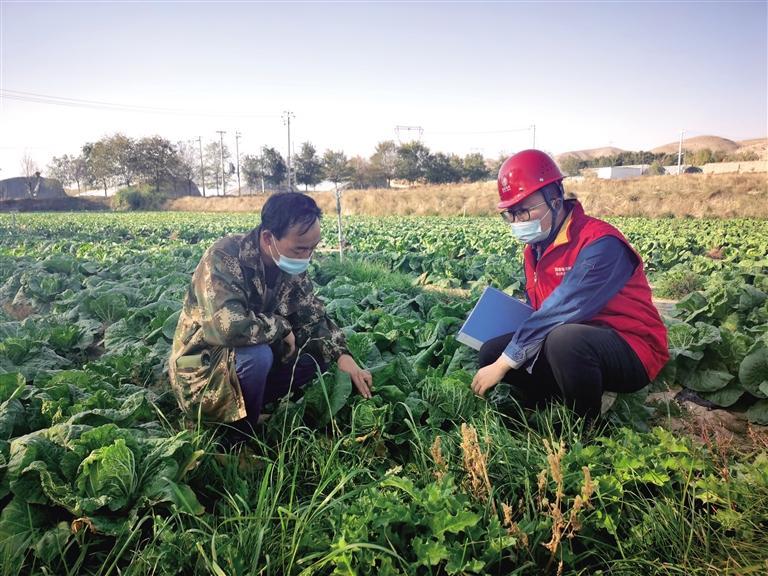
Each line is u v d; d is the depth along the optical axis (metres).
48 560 2.18
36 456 2.38
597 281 3.02
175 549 2.17
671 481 2.58
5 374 3.29
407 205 46.12
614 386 3.27
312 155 91.69
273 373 3.43
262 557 2.22
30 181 81.81
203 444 2.92
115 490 2.37
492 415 3.22
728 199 33.38
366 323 5.70
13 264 10.82
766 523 2.38
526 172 3.08
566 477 2.50
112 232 23.78
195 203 66.38
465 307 6.13
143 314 5.79
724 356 4.32
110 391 3.56
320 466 2.85
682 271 9.52
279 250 2.99
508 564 2.25
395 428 3.32
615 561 2.24
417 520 2.22
